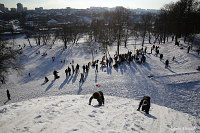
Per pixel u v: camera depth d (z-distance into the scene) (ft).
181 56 97.66
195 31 147.33
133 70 78.38
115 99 39.11
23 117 19.07
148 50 128.26
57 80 75.36
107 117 21.49
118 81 64.95
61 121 18.07
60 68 113.09
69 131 15.34
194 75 70.79
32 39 282.77
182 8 132.46
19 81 90.43
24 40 271.69
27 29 355.36
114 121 20.26
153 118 24.18
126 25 180.96
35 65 122.83
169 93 56.44
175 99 52.29
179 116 28.84
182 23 136.77
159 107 34.71
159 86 61.72
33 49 183.83
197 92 57.52
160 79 67.46
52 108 23.39
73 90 59.36
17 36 307.99
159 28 180.65
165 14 165.07
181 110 45.44
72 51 167.63
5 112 21.18
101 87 59.93
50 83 71.77
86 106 26.25
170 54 105.81
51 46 196.95
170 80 66.59
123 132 17.04
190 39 128.16
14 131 15.23
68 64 122.01
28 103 28.17
